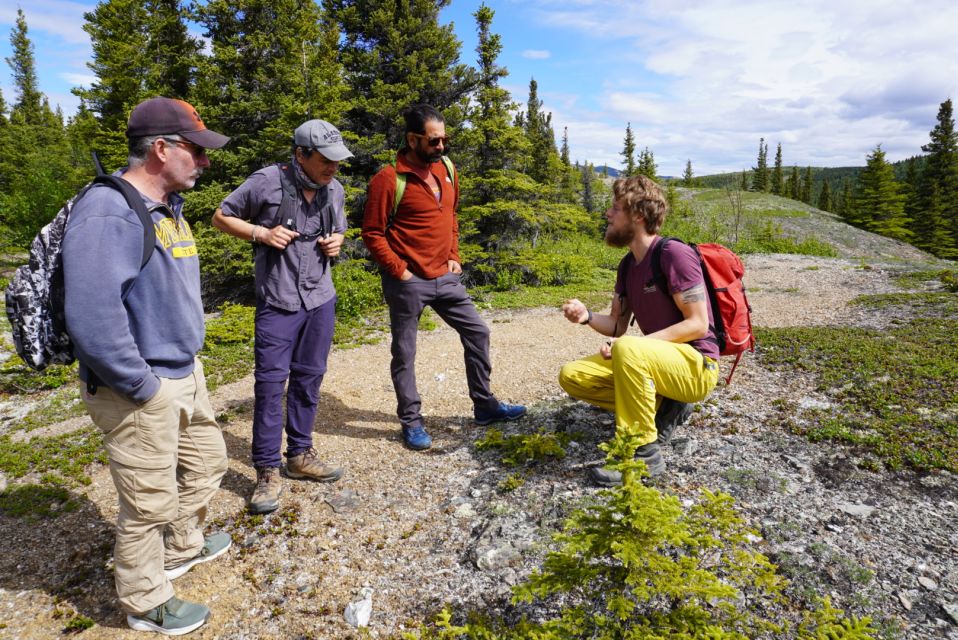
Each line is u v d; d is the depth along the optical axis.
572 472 3.37
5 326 8.52
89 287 1.88
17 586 2.73
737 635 1.87
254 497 3.22
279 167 3.09
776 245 20.97
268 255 3.15
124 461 2.16
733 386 4.66
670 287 2.94
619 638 2.06
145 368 2.05
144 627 2.38
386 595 2.56
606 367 3.36
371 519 3.13
